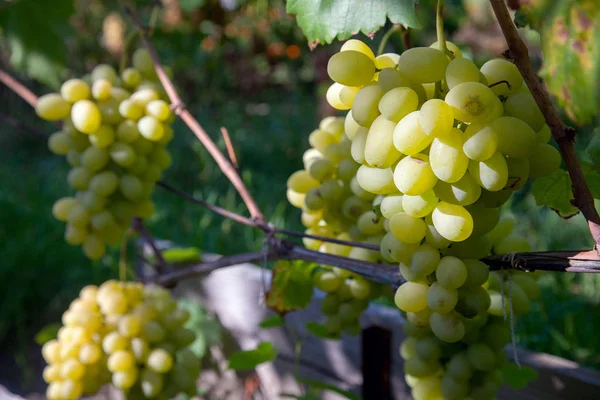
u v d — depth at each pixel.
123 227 0.75
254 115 3.20
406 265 0.52
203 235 1.60
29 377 1.42
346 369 0.85
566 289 1.05
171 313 0.75
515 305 0.57
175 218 1.84
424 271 0.50
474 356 0.56
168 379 0.73
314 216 0.66
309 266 0.70
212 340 1.00
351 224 0.62
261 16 2.42
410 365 0.58
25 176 2.62
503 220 0.59
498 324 0.57
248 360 0.73
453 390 0.57
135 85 0.74
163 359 0.71
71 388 0.71
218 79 3.23
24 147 3.16
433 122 0.44
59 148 0.72
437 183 0.48
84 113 0.68
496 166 0.46
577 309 0.88
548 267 0.49
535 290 0.60
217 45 2.53
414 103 0.46
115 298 0.72
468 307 0.51
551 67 0.44
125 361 0.70
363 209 0.58
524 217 1.46
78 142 0.72
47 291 1.69
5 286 1.65
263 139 2.72
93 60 2.70
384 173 0.50
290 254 0.65
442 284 0.49
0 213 1.92
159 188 2.06
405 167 0.47
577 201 0.47
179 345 0.75
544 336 0.89
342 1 0.52
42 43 0.83
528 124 0.47
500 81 0.47
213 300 1.03
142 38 0.76
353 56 0.48
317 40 0.53
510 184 0.48
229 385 1.02
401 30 0.59
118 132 0.70
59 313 1.65
